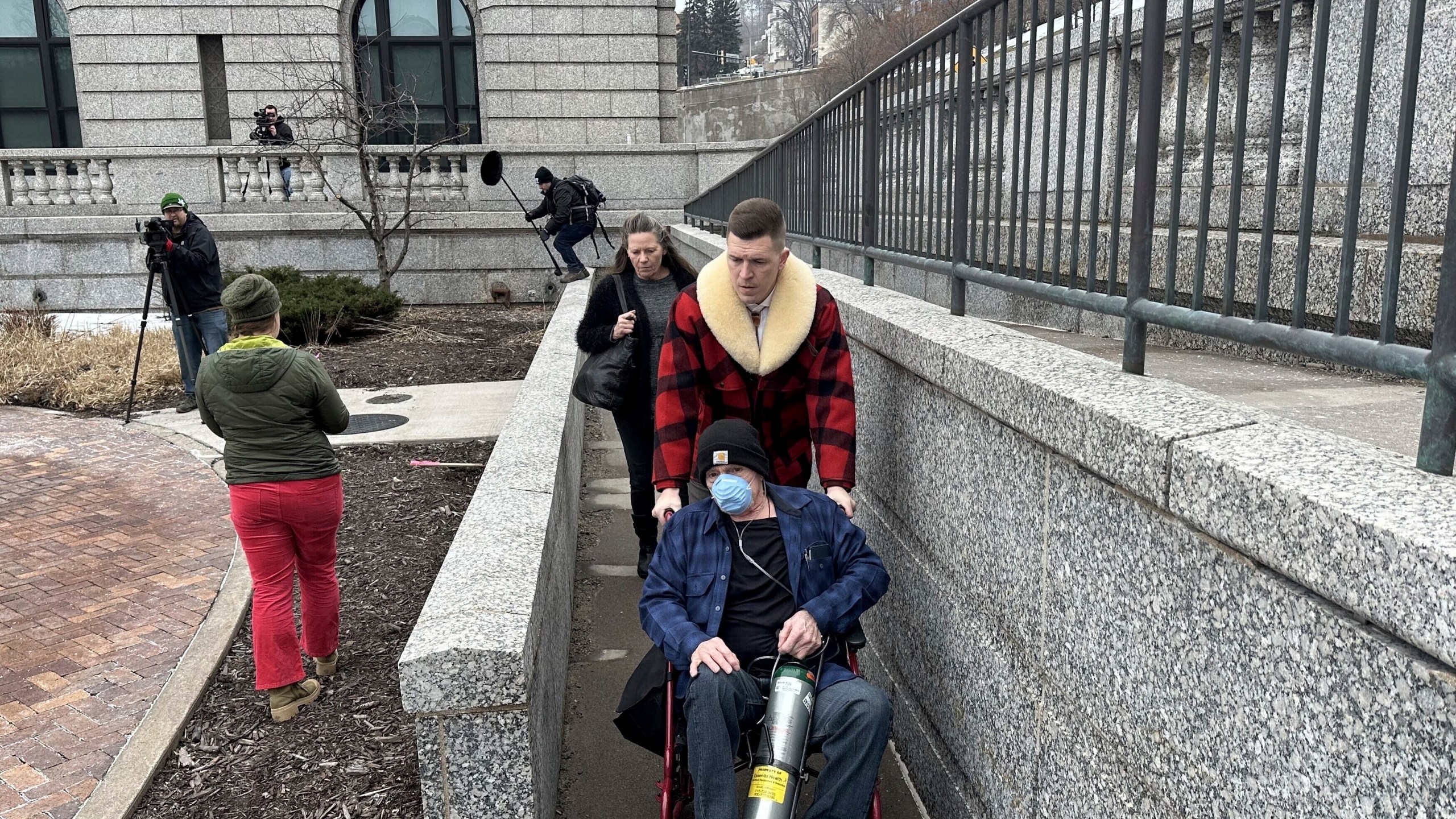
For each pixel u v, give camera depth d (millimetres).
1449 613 1027
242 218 16859
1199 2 4383
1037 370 2217
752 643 2729
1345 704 1225
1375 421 2225
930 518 2953
